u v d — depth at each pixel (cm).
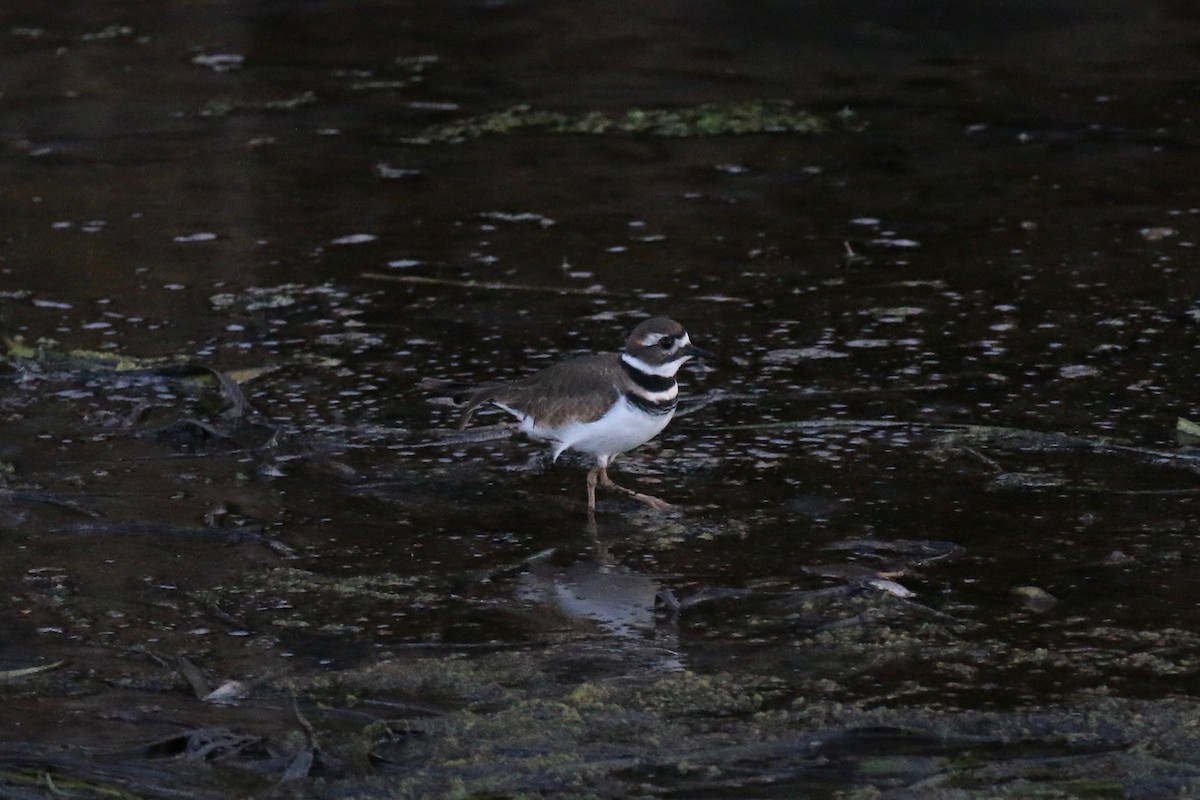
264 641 934
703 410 1273
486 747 814
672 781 784
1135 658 894
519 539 1077
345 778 788
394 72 2192
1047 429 1209
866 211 1691
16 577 1007
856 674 888
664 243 1617
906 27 2344
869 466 1169
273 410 1273
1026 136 1906
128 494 1128
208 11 2445
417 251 1606
